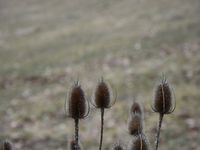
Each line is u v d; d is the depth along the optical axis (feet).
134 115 11.26
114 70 52.29
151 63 51.62
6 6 124.88
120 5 94.53
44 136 37.50
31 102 47.14
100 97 10.77
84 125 38.06
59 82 52.75
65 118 41.01
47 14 107.14
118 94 43.78
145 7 86.63
